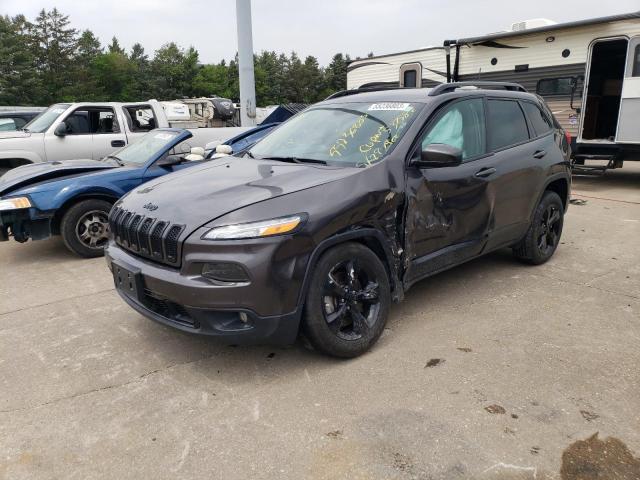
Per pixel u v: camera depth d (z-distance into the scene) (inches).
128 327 160.9
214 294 117.5
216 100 484.7
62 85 2632.9
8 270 222.8
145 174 243.6
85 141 342.0
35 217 221.3
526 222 196.4
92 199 234.7
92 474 99.0
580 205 344.2
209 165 166.9
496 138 181.5
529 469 98.4
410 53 528.1
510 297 180.1
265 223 119.1
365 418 113.4
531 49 444.8
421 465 99.4
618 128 402.6
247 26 414.3
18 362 140.6
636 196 375.9
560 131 216.5
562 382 127.0
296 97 3371.1
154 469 100.0
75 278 209.3
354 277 135.4
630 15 382.3
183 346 147.6
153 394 124.4
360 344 137.4
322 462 100.7
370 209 135.3
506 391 123.1
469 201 165.6
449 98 166.2
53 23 2689.5
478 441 105.8
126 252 140.6
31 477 98.5
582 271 207.5
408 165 147.7
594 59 458.9
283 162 157.3
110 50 3417.8
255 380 129.4
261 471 98.7
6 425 113.7
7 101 2337.6
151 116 363.9
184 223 123.3
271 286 118.8
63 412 118.1
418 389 124.2
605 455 102.2
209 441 107.3
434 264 159.3
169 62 3075.8
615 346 144.9
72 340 152.8
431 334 152.6
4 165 328.8
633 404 118.3
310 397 121.6
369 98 176.4
